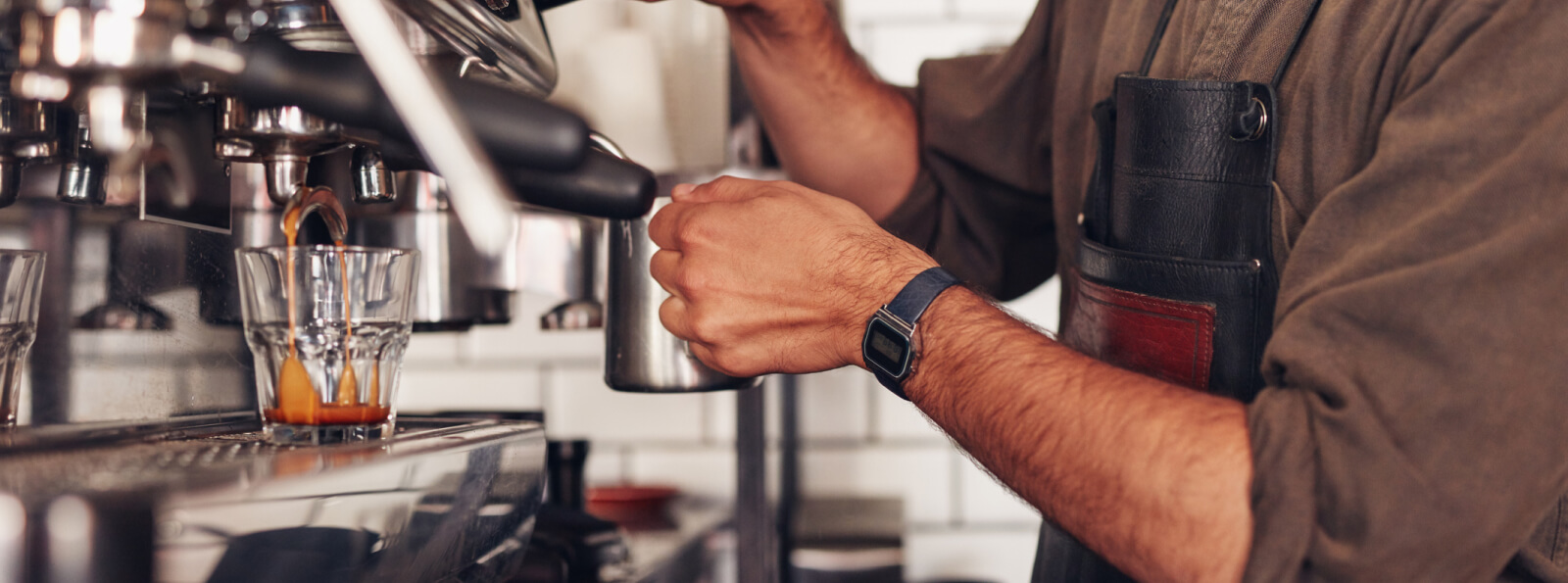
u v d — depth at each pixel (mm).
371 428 542
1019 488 524
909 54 1762
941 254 966
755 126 1241
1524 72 444
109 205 606
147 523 359
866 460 1786
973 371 535
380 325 559
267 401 543
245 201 716
